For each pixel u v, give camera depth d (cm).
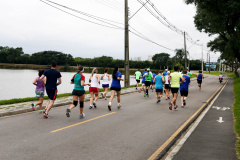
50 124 691
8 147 478
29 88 3369
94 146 495
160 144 518
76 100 760
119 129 645
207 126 709
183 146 502
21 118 779
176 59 10425
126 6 2144
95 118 791
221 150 475
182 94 1084
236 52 3428
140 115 863
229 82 3622
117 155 445
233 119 824
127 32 2181
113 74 965
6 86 3622
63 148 478
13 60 18800
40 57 18262
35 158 420
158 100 1218
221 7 1912
